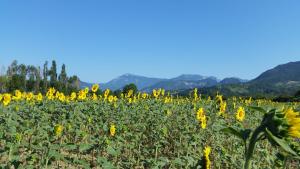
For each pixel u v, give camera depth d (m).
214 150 11.65
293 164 10.43
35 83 89.06
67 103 18.81
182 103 22.89
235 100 26.22
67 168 9.42
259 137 2.39
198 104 21.62
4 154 9.11
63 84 95.81
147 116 17.09
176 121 16.48
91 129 14.64
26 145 8.73
